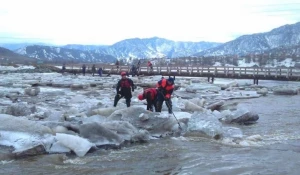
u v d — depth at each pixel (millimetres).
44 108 15555
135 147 9969
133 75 45688
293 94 28359
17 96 20969
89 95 22688
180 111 14742
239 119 14039
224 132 11664
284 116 16031
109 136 10133
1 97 20641
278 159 8773
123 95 14312
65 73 55781
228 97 24531
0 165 7988
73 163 8328
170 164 8383
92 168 7996
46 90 26453
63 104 17578
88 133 10016
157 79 37031
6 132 9477
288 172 7711
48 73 57094
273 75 41000
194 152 9461
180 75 47406
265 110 18172
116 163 8422
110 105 15758
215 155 9172
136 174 7633
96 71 55375
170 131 11797
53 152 9016
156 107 13578
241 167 8078
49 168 7891
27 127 9742
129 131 10852
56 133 9531
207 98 23297
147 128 11539
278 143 10594
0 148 8906
